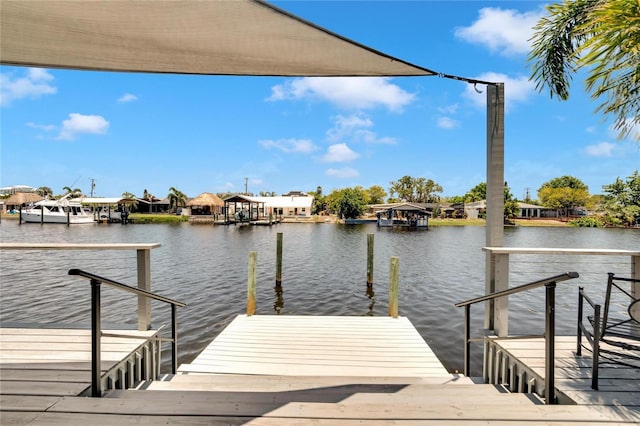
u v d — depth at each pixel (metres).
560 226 42.31
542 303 8.03
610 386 2.04
